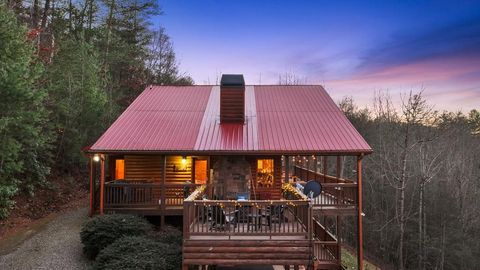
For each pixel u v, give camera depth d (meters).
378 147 31.81
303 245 8.66
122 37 30.42
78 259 10.21
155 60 35.09
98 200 13.75
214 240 8.62
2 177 11.98
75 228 12.90
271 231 8.89
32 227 12.86
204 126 14.45
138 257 8.64
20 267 9.50
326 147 12.73
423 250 25.09
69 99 16.81
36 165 15.35
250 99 17.38
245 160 13.15
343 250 21.19
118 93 25.75
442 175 29.97
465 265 24.38
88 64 18.47
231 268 11.50
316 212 12.20
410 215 25.89
